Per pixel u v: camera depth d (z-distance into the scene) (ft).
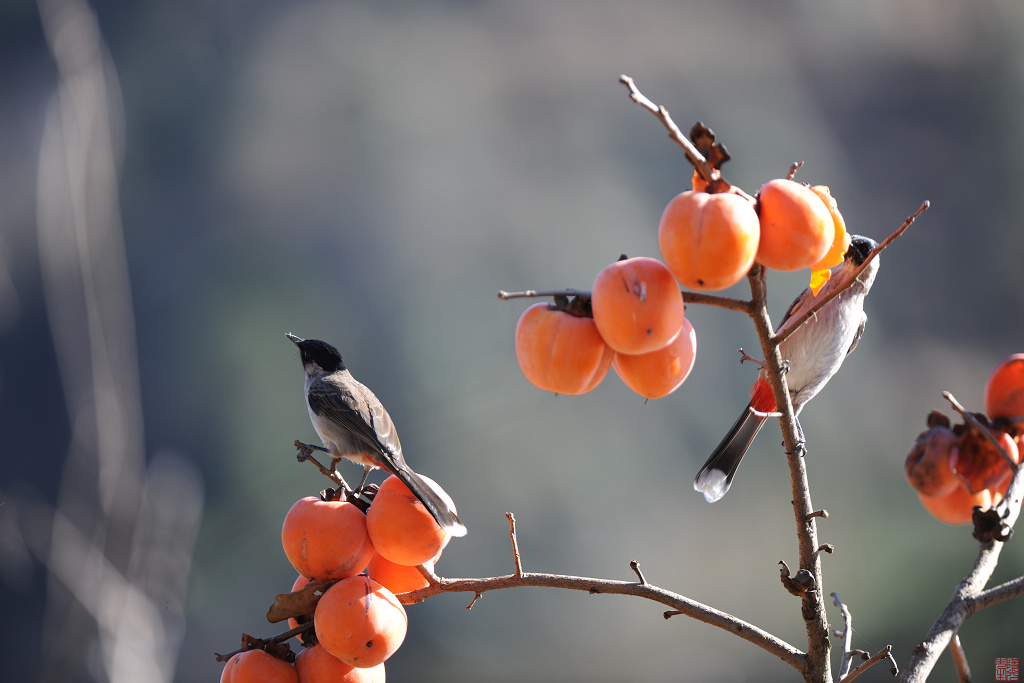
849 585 48.60
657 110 7.91
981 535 9.42
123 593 29.53
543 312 8.91
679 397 55.31
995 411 9.93
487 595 50.49
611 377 54.44
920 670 8.71
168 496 32.83
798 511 8.39
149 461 54.85
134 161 63.77
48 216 30.22
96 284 30.48
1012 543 38.14
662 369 8.67
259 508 50.21
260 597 46.60
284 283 61.67
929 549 49.32
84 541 29.60
